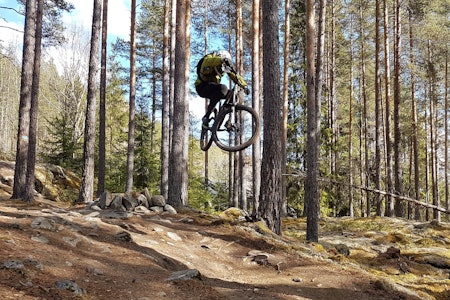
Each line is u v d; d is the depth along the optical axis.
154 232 8.72
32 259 5.05
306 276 7.39
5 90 57.62
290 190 22.39
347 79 31.44
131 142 18.98
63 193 19.52
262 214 10.38
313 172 11.33
